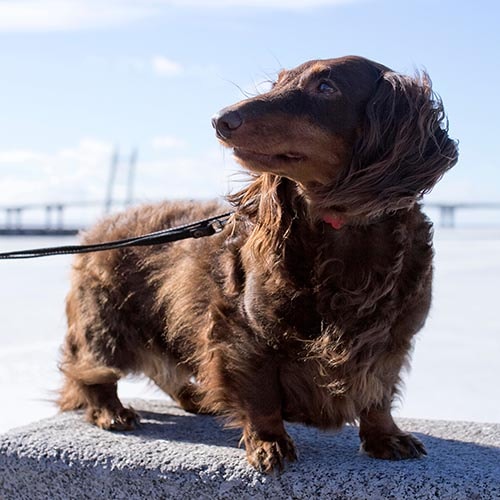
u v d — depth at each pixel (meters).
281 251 0.72
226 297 0.77
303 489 0.70
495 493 0.66
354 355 0.71
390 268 0.71
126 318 0.91
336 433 0.81
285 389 0.75
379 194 0.69
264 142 0.68
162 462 0.75
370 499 0.68
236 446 0.79
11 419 1.10
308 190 0.71
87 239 0.96
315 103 0.70
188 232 0.82
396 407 0.83
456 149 0.73
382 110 0.70
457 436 0.85
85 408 0.95
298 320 0.71
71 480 0.78
